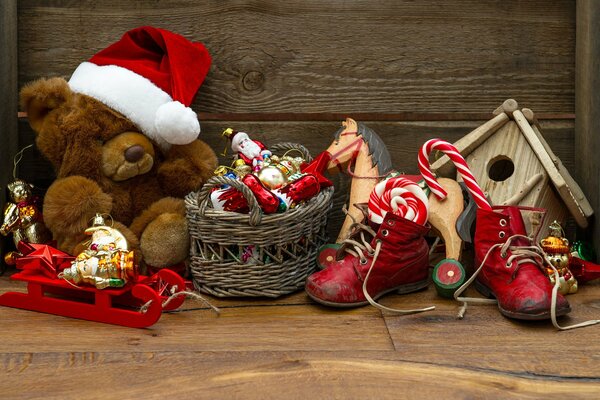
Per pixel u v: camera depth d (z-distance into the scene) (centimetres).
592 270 150
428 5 164
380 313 143
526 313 139
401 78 165
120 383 128
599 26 157
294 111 166
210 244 146
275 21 164
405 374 129
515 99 166
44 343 135
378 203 149
